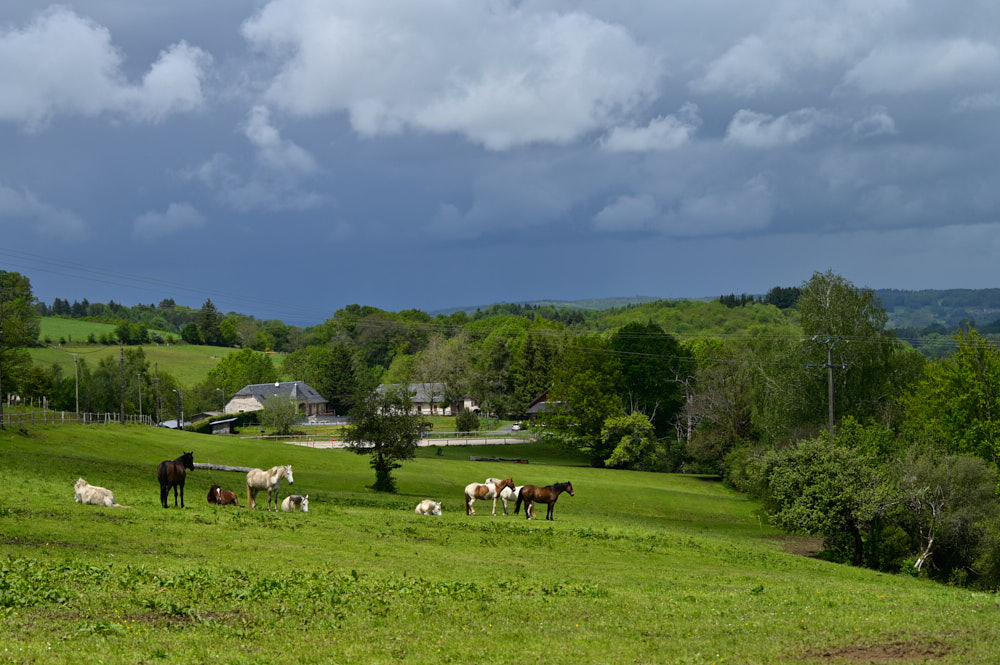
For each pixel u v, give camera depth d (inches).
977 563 2237.9
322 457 3604.8
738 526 2888.8
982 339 2987.2
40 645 593.6
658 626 834.8
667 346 5413.4
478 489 2009.1
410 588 957.8
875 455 2534.5
